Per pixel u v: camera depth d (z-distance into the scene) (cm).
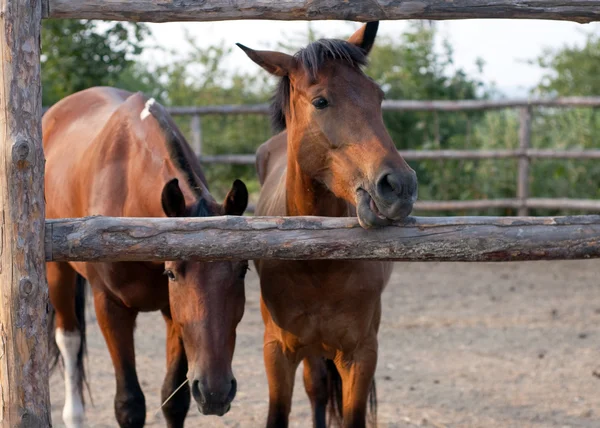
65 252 222
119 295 342
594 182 933
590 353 521
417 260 233
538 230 229
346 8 227
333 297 292
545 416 408
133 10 225
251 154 1145
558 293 691
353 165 239
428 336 567
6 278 215
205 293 268
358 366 308
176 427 347
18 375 218
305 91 255
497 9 228
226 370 265
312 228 229
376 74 1145
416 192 223
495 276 764
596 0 226
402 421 403
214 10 226
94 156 367
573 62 1244
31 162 215
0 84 213
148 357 519
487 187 930
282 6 226
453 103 868
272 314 306
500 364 501
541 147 974
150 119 353
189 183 311
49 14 223
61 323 407
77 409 390
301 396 455
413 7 228
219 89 1238
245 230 227
